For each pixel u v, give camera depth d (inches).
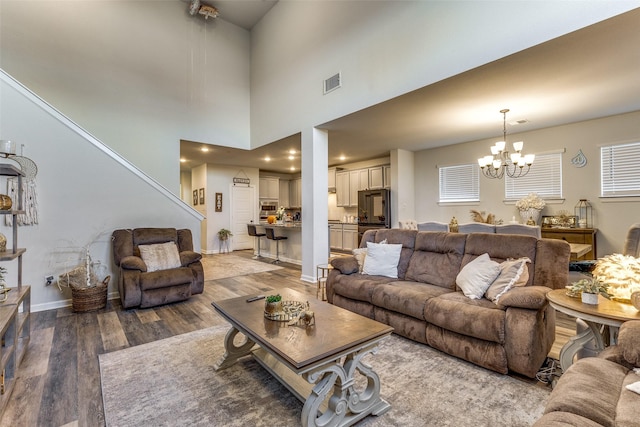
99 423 66.9
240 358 94.3
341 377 64.5
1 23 177.6
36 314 136.1
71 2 196.5
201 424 66.1
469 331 87.6
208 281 197.0
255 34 263.4
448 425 65.5
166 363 91.9
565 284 91.5
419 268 127.6
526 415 68.0
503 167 211.8
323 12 188.7
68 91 195.3
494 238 112.3
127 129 215.0
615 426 40.1
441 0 128.0
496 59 112.0
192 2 230.8
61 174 150.0
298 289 176.9
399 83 145.3
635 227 115.2
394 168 272.4
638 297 65.8
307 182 201.9
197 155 294.5
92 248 158.2
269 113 242.5
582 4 93.7
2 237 104.6
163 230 169.6
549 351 94.7
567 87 137.3
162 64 229.1
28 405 72.5
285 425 66.0
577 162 193.8
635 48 104.7
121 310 141.6
